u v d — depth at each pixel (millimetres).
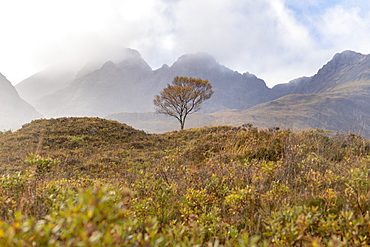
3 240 956
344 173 4688
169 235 1554
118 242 1188
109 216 1131
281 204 3340
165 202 3498
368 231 2279
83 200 1080
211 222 2816
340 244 1854
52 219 1233
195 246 1456
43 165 3982
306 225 2045
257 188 4113
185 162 8039
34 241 1080
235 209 3299
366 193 3348
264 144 8141
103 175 9922
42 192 3500
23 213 2545
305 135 8789
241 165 6047
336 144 7859
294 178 4535
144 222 2832
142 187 4145
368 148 7438
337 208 3191
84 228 1013
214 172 5727
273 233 2279
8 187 3512
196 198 3600
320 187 4051
